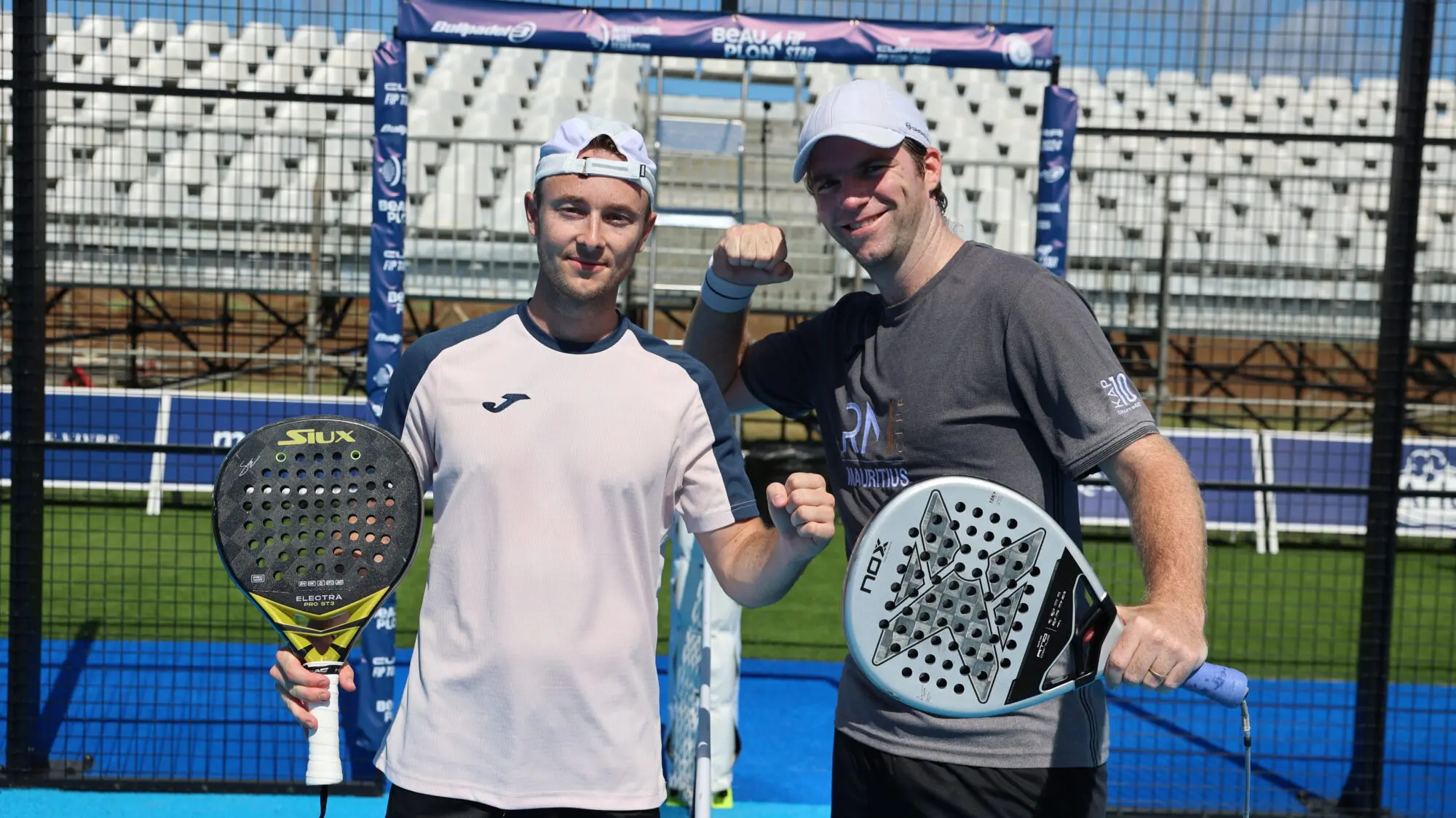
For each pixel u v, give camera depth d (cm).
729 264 228
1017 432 199
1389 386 397
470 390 192
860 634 147
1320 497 856
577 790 185
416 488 177
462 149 1161
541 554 186
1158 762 433
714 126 801
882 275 207
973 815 200
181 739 414
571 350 194
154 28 1199
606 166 184
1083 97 1131
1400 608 685
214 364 1068
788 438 1198
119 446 394
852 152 197
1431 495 398
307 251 984
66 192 974
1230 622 582
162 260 922
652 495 192
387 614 384
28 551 386
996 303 196
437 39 372
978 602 146
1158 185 1105
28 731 383
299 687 171
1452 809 402
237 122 1079
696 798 223
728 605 365
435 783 185
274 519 172
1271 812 393
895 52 379
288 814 366
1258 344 1330
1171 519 165
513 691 184
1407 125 390
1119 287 1043
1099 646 145
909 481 208
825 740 445
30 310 384
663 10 377
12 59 380
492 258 967
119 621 546
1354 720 424
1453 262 1086
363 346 970
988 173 1198
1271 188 1154
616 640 188
